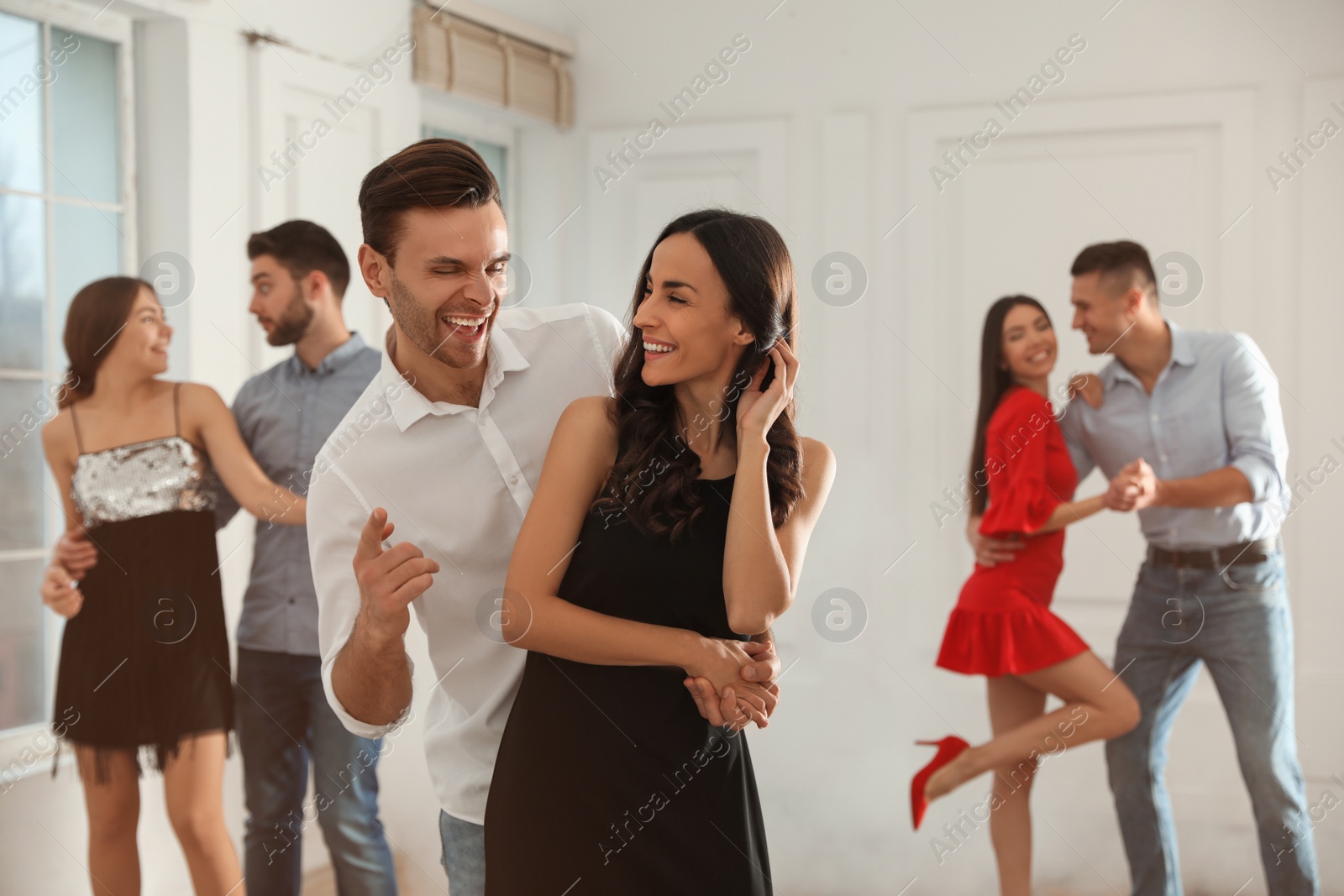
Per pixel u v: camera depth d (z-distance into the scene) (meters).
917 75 2.24
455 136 2.40
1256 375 1.89
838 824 2.28
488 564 1.16
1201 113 2.06
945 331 2.23
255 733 1.78
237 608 1.78
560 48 2.51
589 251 2.53
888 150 2.27
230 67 1.83
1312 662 1.99
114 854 1.66
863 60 2.29
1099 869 2.08
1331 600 1.98
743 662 0.95
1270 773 1.87
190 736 1.71
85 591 1.65
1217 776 2.04
